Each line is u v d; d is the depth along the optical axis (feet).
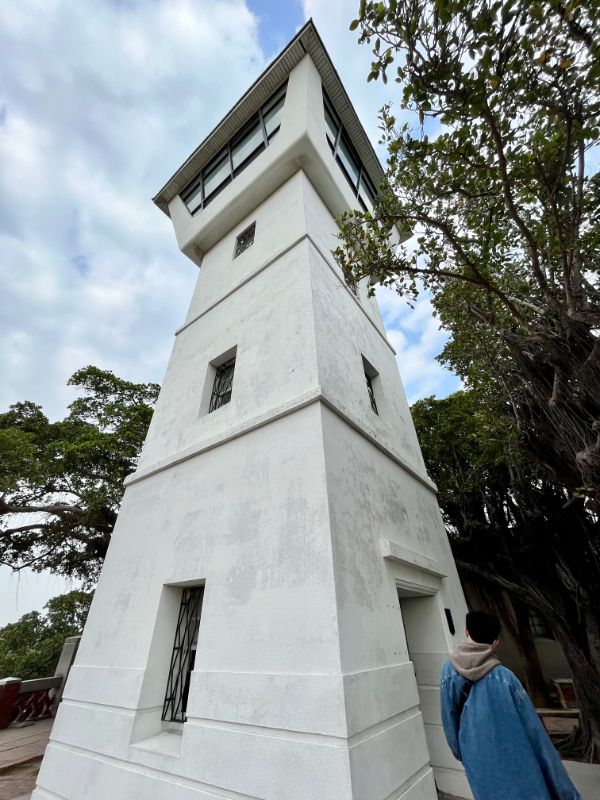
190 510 15.60
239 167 31.12
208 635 12.06
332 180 26.43
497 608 36.86
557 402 13.12
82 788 12.39
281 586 11.07
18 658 47.11
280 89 30.53
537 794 6.07
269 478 13.35
